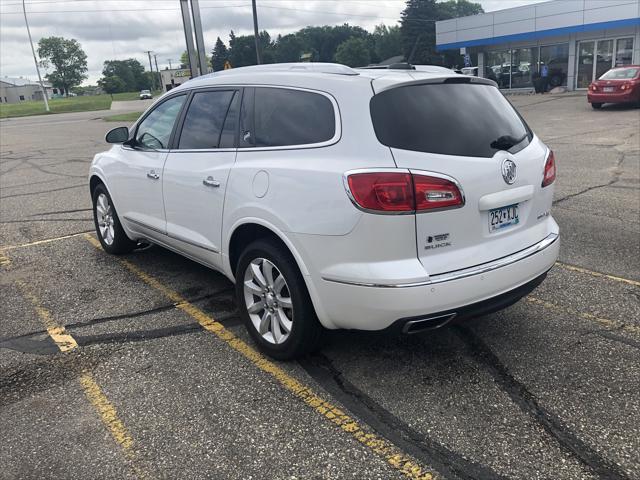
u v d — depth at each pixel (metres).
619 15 27.16
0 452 2.85
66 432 3.00
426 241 2.97
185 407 3.18
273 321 3.64
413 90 3.21
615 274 4.95
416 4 55.22
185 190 4.23
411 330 3.04
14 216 8.04
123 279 5.25
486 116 3.40
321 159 3.17
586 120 17.41
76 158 15.52
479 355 3.65
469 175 3.07
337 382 3.39
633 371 3.39
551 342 3.79
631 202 7.46
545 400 3.14
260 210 3.44
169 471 2.68
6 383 3.50
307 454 2.76
